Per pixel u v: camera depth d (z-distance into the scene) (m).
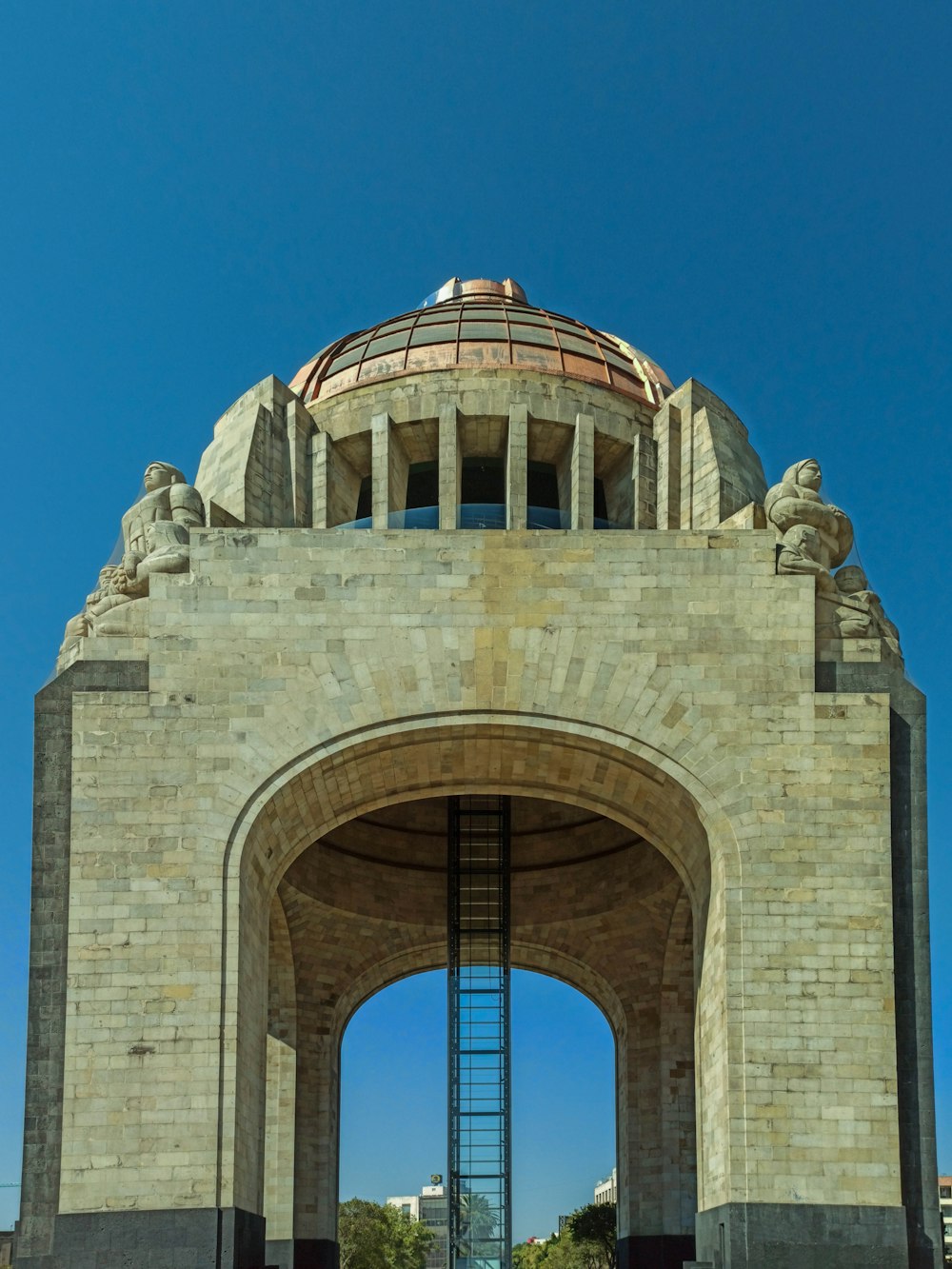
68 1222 24.56
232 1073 25.58
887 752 27.56
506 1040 36.16
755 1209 24.95
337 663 28.05
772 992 26.20
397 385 38.53
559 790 30.47
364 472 39.59
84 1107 25.25
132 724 27.47
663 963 38.75
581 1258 100.94
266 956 28.94
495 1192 34.66
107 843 26.78
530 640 28.25
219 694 27.75
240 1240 25.14
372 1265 98.81
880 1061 25.81
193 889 26.55
